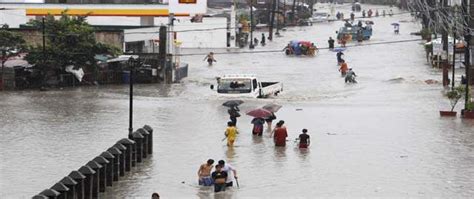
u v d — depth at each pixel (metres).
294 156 77.12
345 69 151.38
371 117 101.31
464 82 131.88
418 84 136.00
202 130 91.56
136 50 162.62
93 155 75.94
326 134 88.94
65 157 75.06
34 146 80.56
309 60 182.00
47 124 94.44
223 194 63.09
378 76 149.38
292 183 66.56
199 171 66.06
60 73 133.38
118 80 140.75
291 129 92.25
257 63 175.75
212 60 172.88
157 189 64.31
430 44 173.88
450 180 67.06
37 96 121.19
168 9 179.12
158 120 98.50
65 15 138.38
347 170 71.12
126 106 110.88
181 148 80.75
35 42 139.50
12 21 178.75
